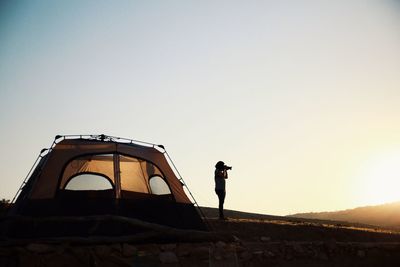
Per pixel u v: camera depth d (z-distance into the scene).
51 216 11.31
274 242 13.58
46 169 12.19
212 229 14.45
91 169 12.46
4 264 9.55
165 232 11.71
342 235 16.03
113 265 10.13
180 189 13.67
